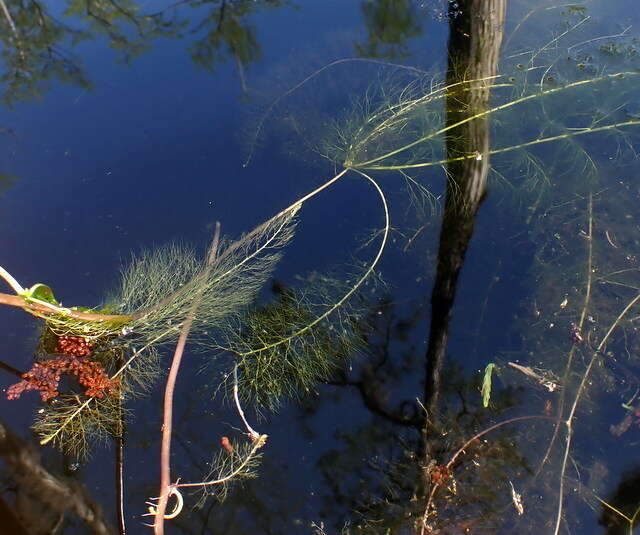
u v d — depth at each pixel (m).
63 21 0.82
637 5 0.77
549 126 0.65
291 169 0.64
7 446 0.49
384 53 0.73
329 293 0.56
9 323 0.55
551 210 0.60
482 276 0.57
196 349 0.54
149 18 0.82
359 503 0.47
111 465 0.49
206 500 0.48
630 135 0.64
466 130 0.62
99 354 0.54
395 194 0.62
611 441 0.49
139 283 0.56
